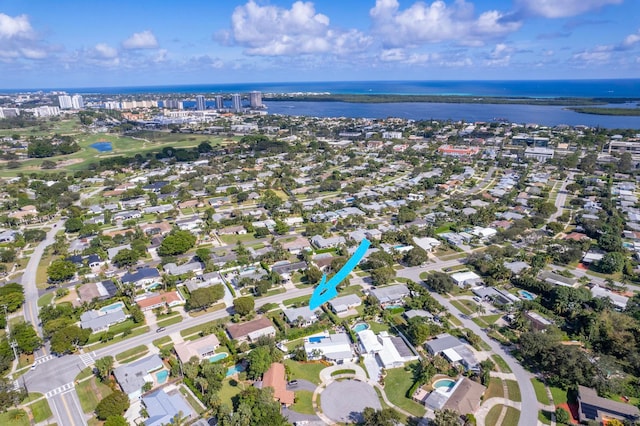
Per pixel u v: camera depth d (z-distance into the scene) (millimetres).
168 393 120250
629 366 130250
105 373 125750
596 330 141250
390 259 199750
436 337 145500
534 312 159875
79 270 197250
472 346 141375
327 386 123812
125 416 113000
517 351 138375
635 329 139625
